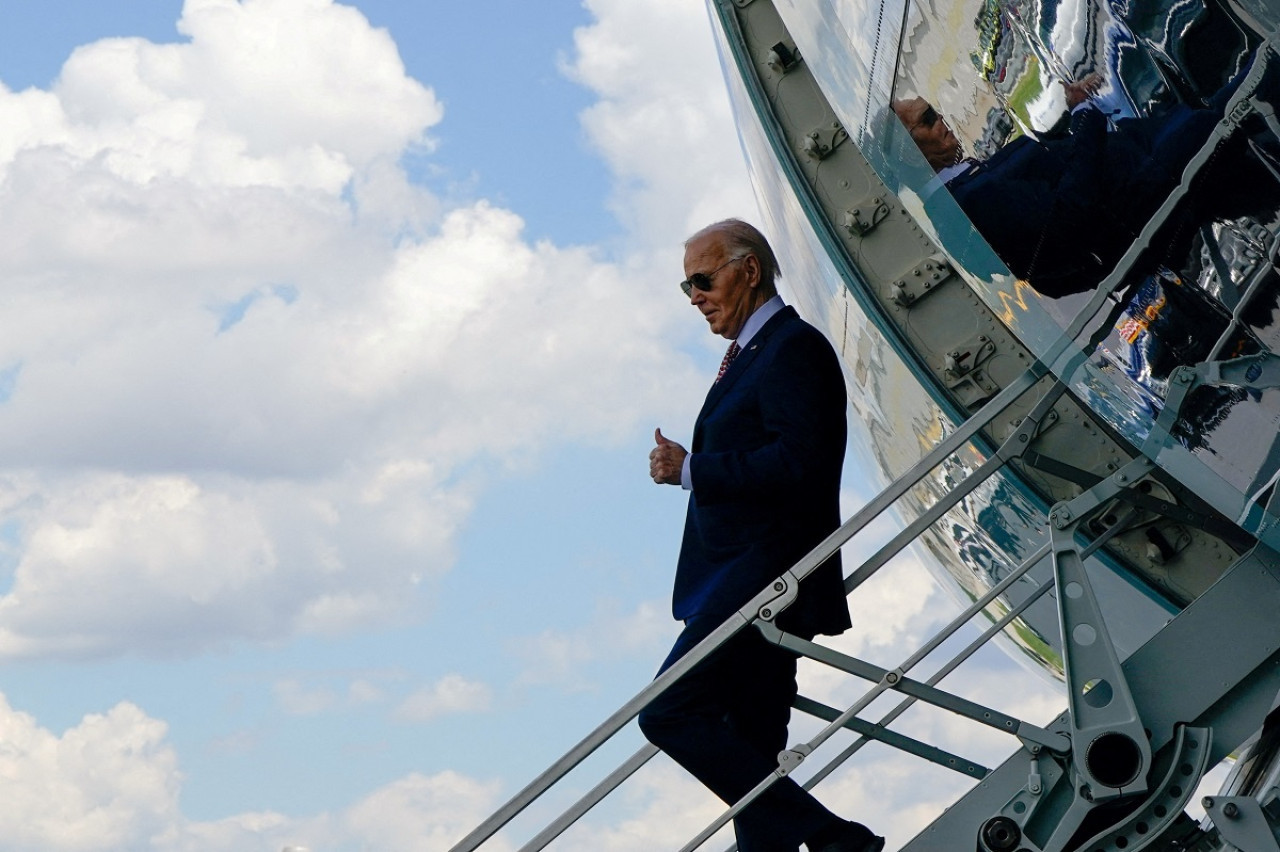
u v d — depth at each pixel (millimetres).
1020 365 9562
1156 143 5352
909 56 5895
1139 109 5348
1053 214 5609
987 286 5887
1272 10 4906
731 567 5699
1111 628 9328
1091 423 9211
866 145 6125
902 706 6277
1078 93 5449
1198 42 5102
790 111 10117
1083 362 5605
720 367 6117
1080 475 5723
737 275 5996
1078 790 5297
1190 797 5320
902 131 6004
